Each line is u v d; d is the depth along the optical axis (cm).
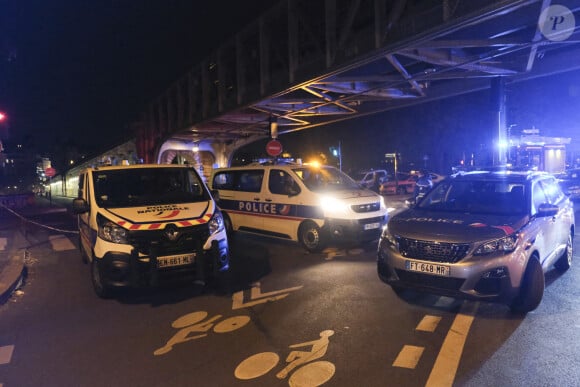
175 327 476
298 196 887
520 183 577
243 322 484
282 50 1869
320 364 374
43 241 1095
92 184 636
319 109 2236
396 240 507
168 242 542
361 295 566
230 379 353
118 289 586
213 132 3086
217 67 2400
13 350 426
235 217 1047
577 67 1359
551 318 465
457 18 916
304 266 746
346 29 1307
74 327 485
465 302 525
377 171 2823
